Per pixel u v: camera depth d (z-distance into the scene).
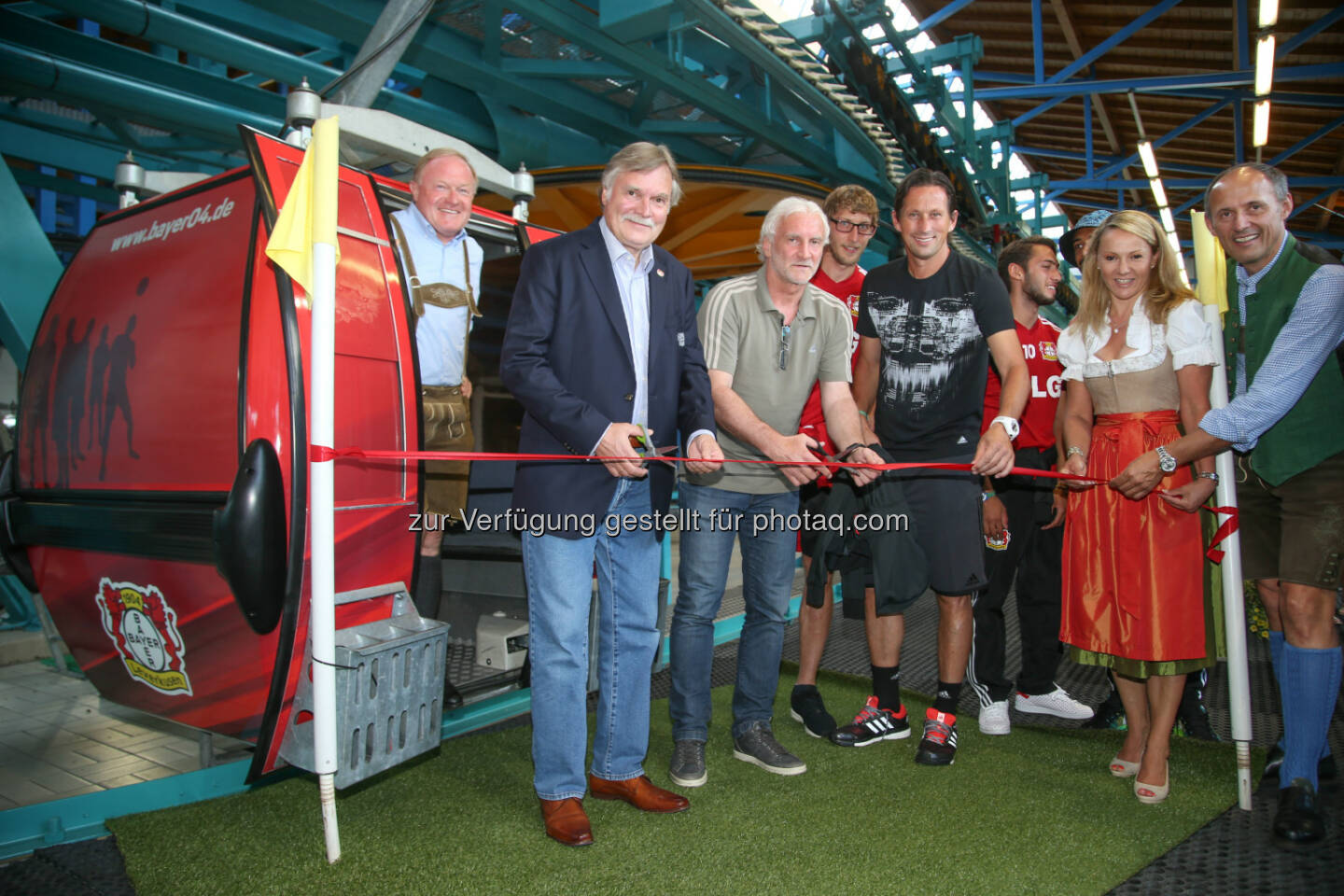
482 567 3.86
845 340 2.65
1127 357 2.37
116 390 2.31
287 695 2.03
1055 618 3.15
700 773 2.39
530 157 8.09
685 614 2.46
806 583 2.88
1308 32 9.19
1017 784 2.43
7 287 3.31
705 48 7.27
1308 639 2.12
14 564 2.59
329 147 1.88
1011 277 3.18
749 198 8.90
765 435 2.32
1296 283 2.13
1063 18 10.20
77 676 3.41
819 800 2.29
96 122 8.15
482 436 4.20
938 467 2.42
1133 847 2.00
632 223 2.09
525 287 2.13
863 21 6.71
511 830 2.08
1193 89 11.90
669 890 1.78
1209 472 2.27
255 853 1.93
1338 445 2.06
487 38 6.68
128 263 2.45
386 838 2.02
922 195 2.64
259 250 2.08
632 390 2.14
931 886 1.81
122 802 2.11
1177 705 2.29
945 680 2.64
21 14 5.67
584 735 2.09
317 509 1.87
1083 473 2.45
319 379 1.87
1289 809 2.04
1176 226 18.80
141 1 5.67
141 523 2.13
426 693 2.19
